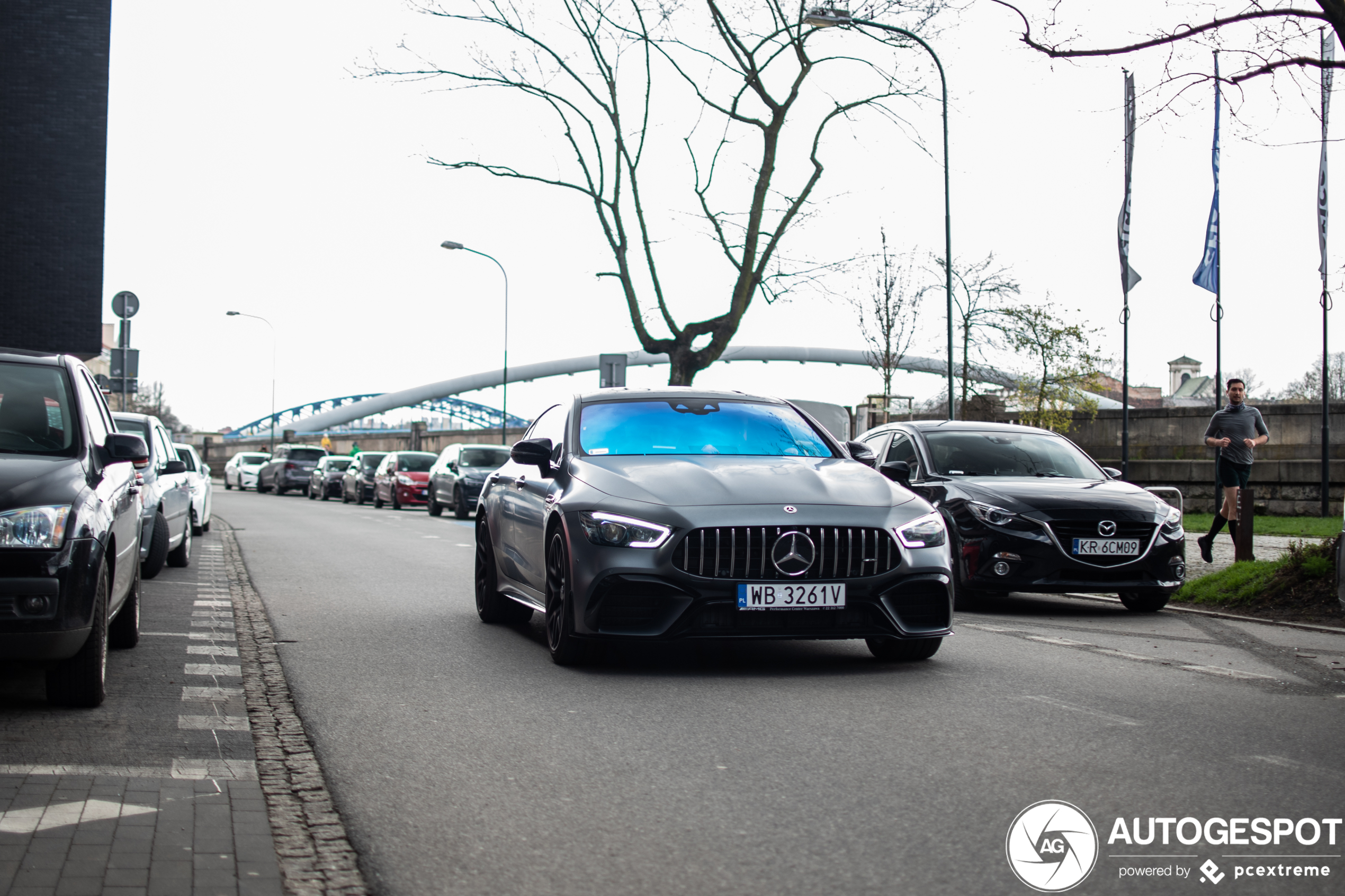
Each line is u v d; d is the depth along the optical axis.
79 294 33.34
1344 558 7.62
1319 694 6.48
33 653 5.55
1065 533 10.01
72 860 3.63
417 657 7.70
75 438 6.46
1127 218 23.23
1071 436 29.44
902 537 6.89
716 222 24.97
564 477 7.64
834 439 8.36
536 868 3.62
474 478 29.53
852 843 3.85
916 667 7.31
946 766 4.84
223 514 30.09
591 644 7.14
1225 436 15.38
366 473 40.56
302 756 5.04
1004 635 8.91
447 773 4.75
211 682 6.78
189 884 3.45
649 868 3.62
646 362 88.50
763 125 24.78
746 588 6.65
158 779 4.63
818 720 5.74
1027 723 5.67
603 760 4.96
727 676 6.97
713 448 7.95
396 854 3.75
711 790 4.49
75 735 5.39
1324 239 19.02
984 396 36.28
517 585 8.58
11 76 33.06
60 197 33.25
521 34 23.80
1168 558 10.10
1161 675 7.09
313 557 16.45
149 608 10.33
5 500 5.61
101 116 33.50
